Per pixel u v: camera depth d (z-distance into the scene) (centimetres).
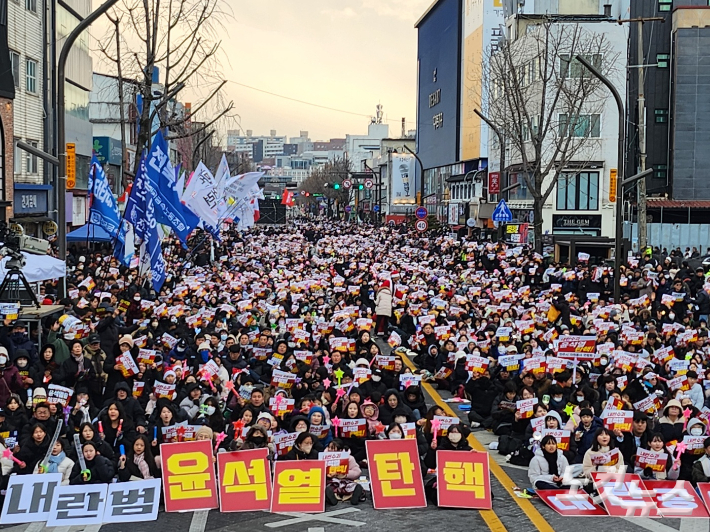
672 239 6022
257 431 1284
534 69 5453
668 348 1891
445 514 1220
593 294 2897
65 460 1242
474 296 3038
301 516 1209
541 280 3619
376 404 1505
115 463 1274
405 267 3897
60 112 2059
